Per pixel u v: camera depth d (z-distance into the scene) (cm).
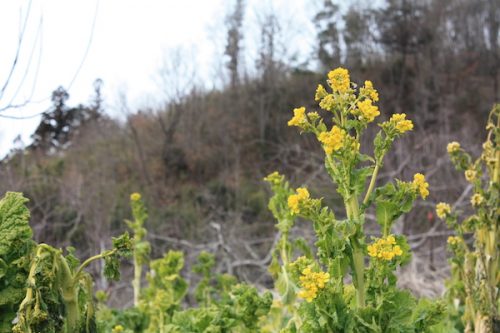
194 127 2939
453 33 3391
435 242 1173
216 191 2228
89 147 2572
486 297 305
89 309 214
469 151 1769
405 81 3134
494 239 309
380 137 212
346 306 202
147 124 2973
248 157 2744
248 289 339
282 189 358
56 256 206
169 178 2669
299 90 3058
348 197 210
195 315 377
